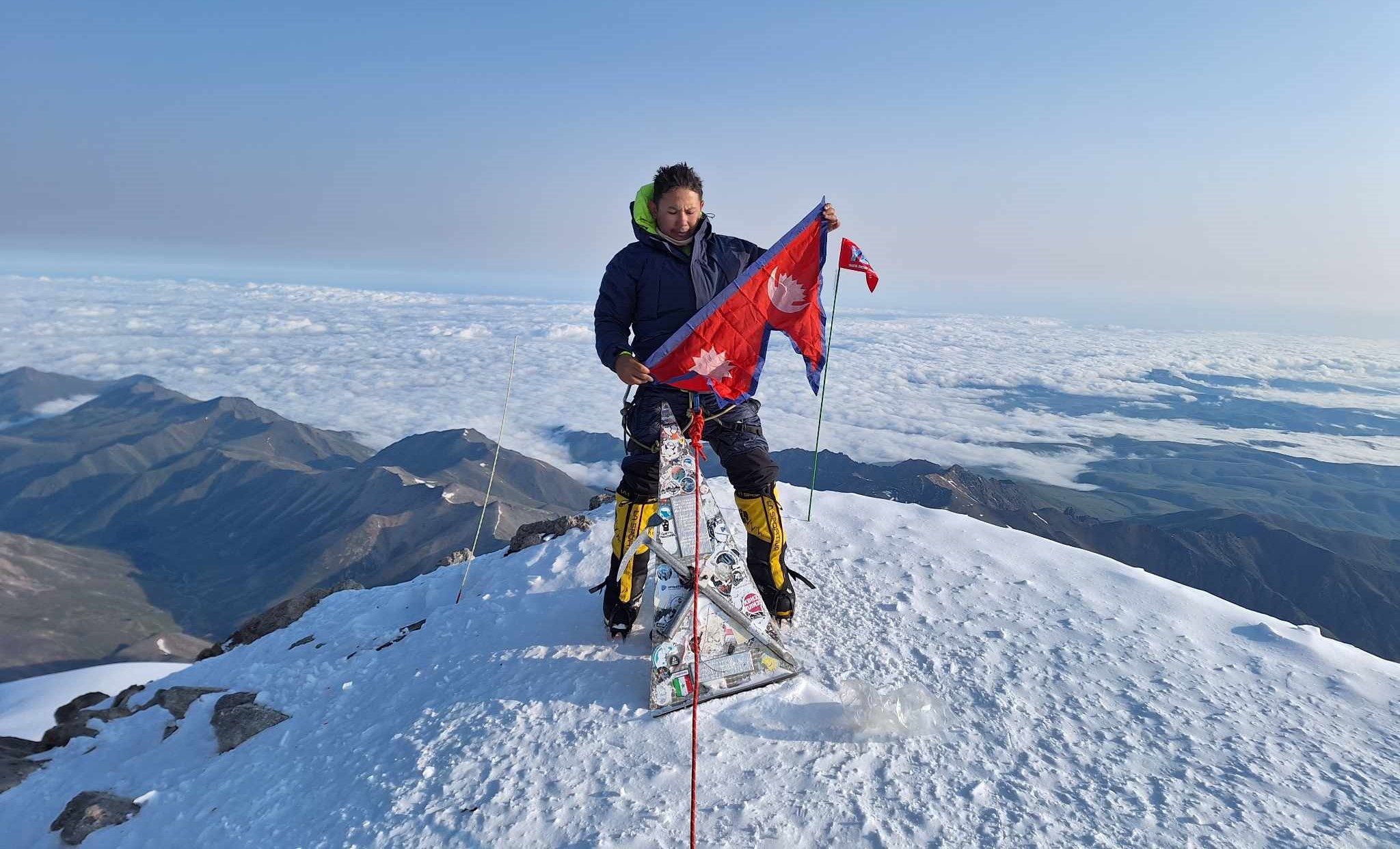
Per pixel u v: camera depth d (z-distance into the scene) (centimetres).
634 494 342
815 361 330
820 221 311
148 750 429
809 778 254
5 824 378
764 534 342
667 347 304
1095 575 412
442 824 248
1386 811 229
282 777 322
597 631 369
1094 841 220
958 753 267
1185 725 281
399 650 430
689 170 308
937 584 408
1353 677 310
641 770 264
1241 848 216
